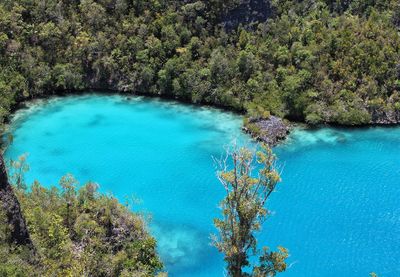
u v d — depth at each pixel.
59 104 124.94
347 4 137.62
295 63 127.06
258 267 55.16
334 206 90.44
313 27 131.62
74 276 62.16
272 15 135.75
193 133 114.31
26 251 60.03
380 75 122.62
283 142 112.69
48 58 130.00
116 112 122.69
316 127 119.31
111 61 132.00
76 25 133.75
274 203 90.88
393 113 120.94
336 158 106.94
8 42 125.81
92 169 98.94
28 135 110.19
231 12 135.00
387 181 98.44
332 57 126.56
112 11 137.00
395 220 86.94
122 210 78.19
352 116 118.62
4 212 59.34
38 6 132.38
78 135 111.38
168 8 135.75
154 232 82.50
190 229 83.44
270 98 122.44
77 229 72.62
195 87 127.31
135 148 107.25
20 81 123.31
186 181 96.38
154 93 131.25
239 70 127.69
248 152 56.84
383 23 130.75
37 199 75.69
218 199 91.19
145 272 68.38
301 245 80.94
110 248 72.06
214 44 133.12
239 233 54.69
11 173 83.88
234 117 122.38
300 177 99.31
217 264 76.44
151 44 131.38
